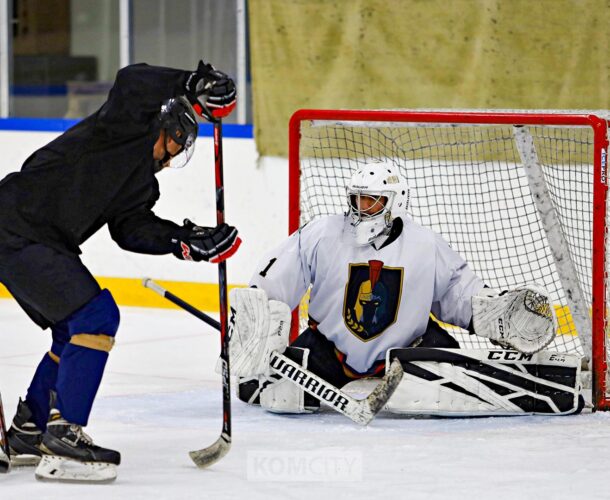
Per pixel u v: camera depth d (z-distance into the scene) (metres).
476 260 19.09
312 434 10.80
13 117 25.58
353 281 12.17
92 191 8.90
